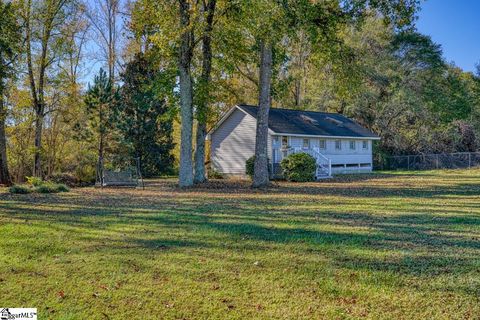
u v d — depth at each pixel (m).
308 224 7.63
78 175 23.11
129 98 25.81
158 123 26.95
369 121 36.69
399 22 15.38
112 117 21.34
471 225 7.45
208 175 26.73
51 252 5.66
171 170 29.75
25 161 25.25
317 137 26.67
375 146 36.09
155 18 16.09
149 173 27.06
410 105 35.00
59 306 3.83
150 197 13.40
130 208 10.22
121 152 23.66
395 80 35.75
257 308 3.75
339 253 5.45
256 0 12.84
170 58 18.16
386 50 37.03
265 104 16.94
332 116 32.31
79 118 23.33
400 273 4.58
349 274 4.57
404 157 36.34
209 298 3.97
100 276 4.61
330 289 4.14
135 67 26.14
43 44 20.91
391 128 36.38
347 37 34.28
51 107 23.08
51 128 25.62
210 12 17.03
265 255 5.37
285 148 24.70
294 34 14.23
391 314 3.58
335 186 17.56
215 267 4.88
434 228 7.17
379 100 36.03
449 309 3.65
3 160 20.22
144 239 6.38
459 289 4.08
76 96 23.92
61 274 4.69
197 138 19.66
